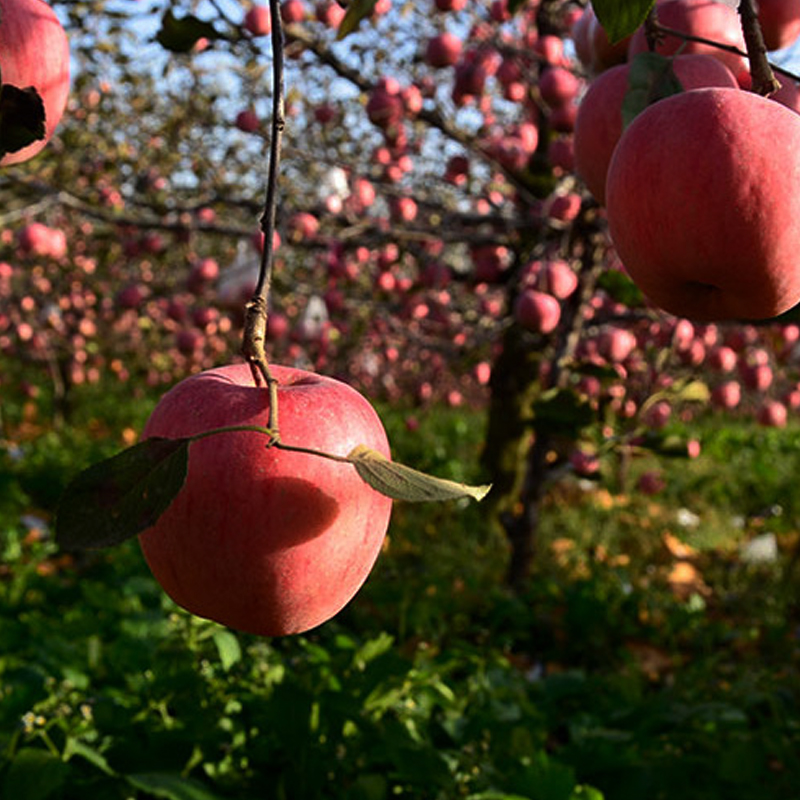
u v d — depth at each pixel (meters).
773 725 3.20
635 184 0.92
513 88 4.42
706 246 0.89
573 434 3.43
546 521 6.11
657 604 4.68
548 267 3.46
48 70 0.95
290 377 0.96
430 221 5.29
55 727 2.40
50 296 8.67
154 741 2.43
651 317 3.76
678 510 6.94
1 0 0.94
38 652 2.84
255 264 4.55
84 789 2.30
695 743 3.09
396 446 8.79
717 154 0.88
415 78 4.91
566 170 3.79
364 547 0.90
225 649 2.69
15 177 4.68
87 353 9.97
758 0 1.17
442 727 2.87
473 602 4.32
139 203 5.23
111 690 2.73
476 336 4.84
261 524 0.84
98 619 3.27
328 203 4.76
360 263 6.16
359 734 2.71
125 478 0.71
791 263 0.90
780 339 3.70
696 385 3.50
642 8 0.84
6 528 5.19
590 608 4.28
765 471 8.01
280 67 0.80
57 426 9.36
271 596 0.86
